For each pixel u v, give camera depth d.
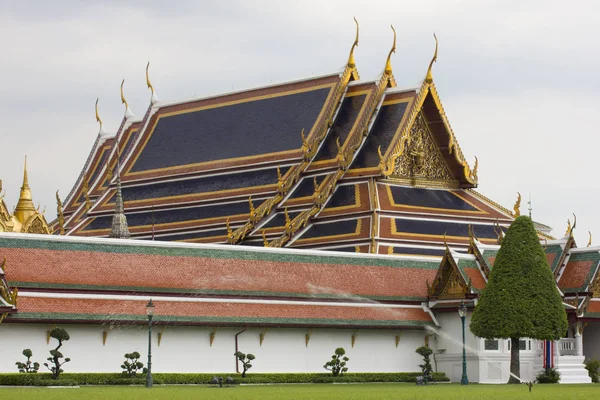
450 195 141.75
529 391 76.56
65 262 95.19
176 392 72.31
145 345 94.88
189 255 101.44
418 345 108.44
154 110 167.75
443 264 107.69
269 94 155.62
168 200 153.75
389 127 140.25
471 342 105.56
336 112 146.62
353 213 134.25
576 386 89.81
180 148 159.62
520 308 95.62
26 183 162.00
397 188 137.62
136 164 163.25
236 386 89.12
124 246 98.88
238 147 152.38
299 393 72.12
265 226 140.75
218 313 98.19
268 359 100.69
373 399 64.31
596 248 110.44
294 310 102.19
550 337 96.00
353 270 108.88
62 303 92.31
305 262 107.06
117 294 95.19
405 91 142.00
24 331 90.25
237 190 147.38
